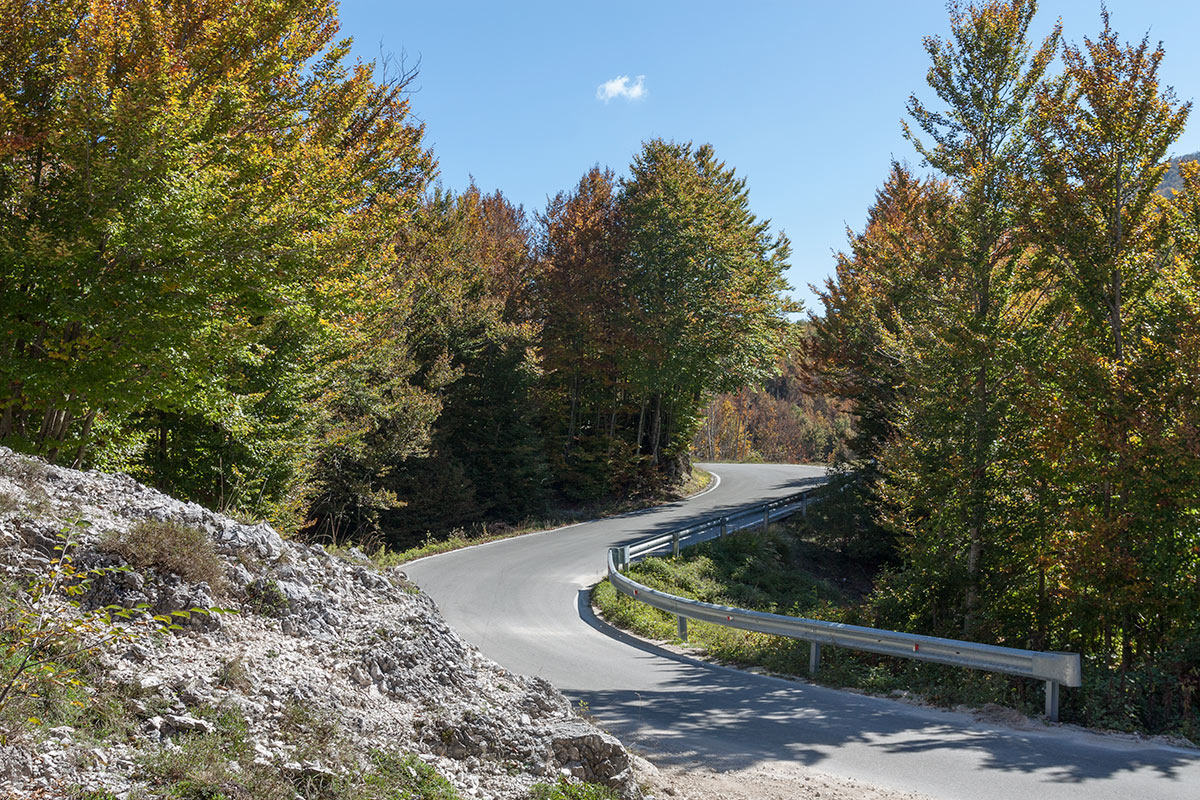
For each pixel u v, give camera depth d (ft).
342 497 101.81
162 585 20.07
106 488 25.23
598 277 151.02
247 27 55.42
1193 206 49.96
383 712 19.81
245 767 14.70
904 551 65.72
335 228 59.57
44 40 42.47
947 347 58.44
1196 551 45.96
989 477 56.24
